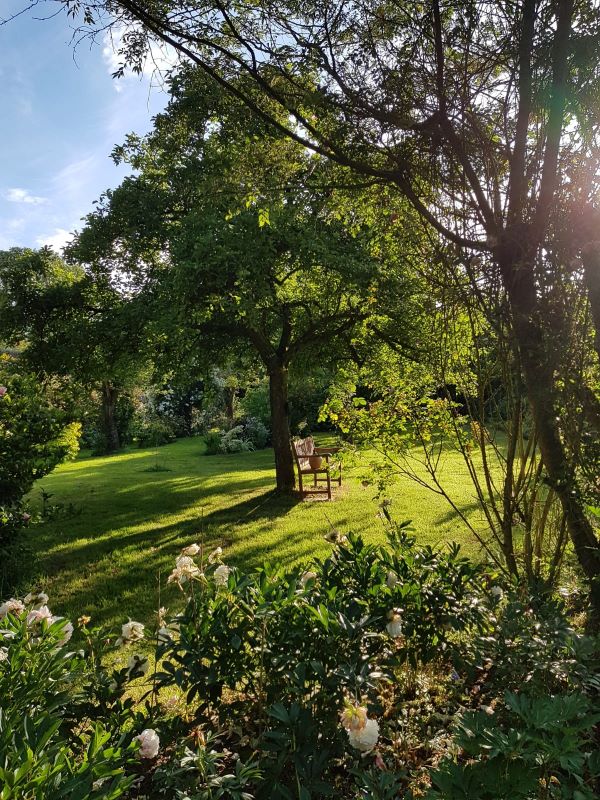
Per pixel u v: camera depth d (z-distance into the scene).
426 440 4.00
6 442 4.29
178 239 7.41
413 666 2.25
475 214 2.42
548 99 2.17
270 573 2.34
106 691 1.79
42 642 1.76
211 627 1.95
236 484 11.18
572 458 2.42
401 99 2.32
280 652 1.97
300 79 2.50
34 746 1.15
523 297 2.34
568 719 1.28
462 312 2.94
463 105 2.30
